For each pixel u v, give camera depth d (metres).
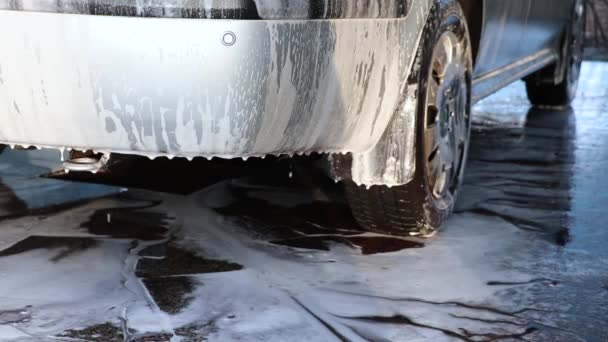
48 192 7.31
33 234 6.28
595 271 5.82
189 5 4.50
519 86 15.27
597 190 7.96
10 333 4.70
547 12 9.92
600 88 15.08
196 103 4.66
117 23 4.52
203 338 4.69
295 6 4.70
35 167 8.06
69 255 5.88
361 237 6.39
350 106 5.28
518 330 4.88
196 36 4.54
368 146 5.79
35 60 4.62
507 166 8.86
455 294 5.37
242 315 5.00
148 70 4.57
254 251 6.05
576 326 4.95
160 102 4.65
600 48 20.48
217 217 6.80
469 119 6.89
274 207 7.09
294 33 4.73
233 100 4.68
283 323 4.90
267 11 4.61
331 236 6.41
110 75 4.59
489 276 5.68
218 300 5.20
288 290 5.38
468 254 6.09
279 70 4.72
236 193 7.47
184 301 5.18
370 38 5.20
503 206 7.32
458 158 6.70
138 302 5.14
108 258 5.85
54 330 4.76
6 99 4.78
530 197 7.64
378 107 5.51
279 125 4.92
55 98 4.70
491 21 7.44
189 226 6.56
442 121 6.34
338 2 4.90
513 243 6.35
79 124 4.78
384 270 5.74
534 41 9.80
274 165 7.56
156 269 5.68
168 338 4.68
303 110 4.98
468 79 6.75
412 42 5.62
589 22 22.17
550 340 4.76
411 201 6.06
